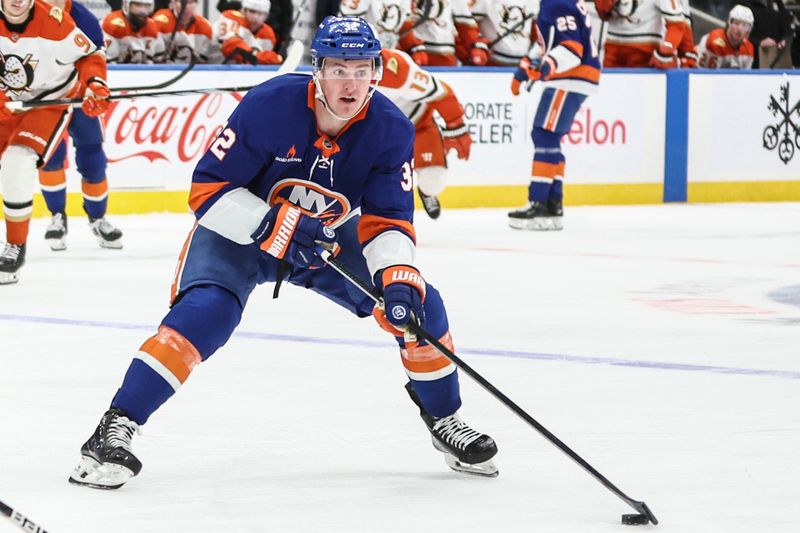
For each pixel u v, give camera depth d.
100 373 11.35
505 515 7.39
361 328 13.77
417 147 20.95
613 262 20.16
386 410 10.06
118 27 25.80
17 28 16.28
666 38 30.56
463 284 17.47
